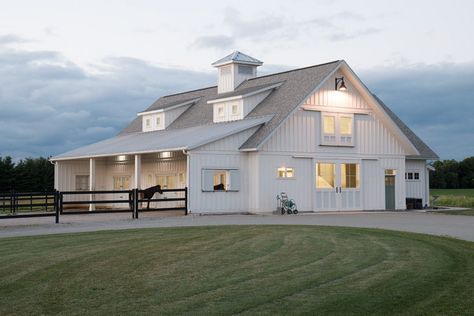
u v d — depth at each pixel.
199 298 9.34
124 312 8.55
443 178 84.44
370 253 13.86
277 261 12.77
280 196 29.80
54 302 9.20
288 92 31.75
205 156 28.34
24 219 27.16
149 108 43.66
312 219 25.27
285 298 9.33
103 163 40.41
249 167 29.67
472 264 12.23
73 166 40.25
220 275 11.20
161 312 8.52
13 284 10.51
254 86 35.25
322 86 31.50
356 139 32.75
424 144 38.75
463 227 20.92
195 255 13.63
